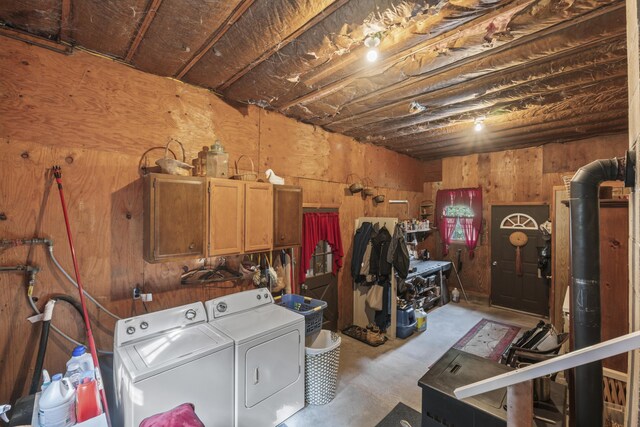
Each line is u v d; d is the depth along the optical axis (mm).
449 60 2176
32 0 1594
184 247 2195
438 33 1873
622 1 1586
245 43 1962
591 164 1390
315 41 1938
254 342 2148
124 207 2256
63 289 2016
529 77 2410
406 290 4301
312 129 3742
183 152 2557
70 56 2035
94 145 2133
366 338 3797
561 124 3713
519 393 1048
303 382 2504
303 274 3541
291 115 3428
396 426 2297
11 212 1851
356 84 2584
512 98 2873
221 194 2387
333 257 4043
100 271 2156
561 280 3676
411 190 5750
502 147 5004
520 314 4812
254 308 2658
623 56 2088
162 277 2443
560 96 2854
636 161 1002
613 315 1891
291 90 2707
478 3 1600
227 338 2088
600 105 3074
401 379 2939
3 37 1817
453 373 1614
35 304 1920
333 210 4008
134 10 1681
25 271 1885
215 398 1973
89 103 2109
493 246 5219
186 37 1925
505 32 1848
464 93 2721
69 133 2037
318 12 1663
